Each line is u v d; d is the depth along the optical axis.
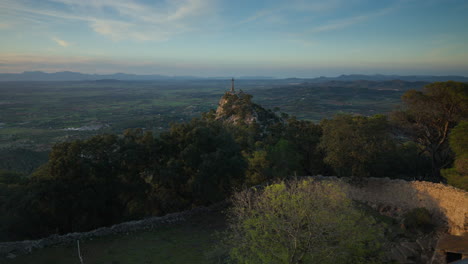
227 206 31.19
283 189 18.08
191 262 19.61
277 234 16.25
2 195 28.89
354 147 31.27
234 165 32.94
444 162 40.59
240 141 49.16
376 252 18.44
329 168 47.78
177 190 35.38
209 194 32.12
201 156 31.50
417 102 39.91
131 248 21.50
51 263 18.30
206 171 31.00
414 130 42.19
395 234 22.80
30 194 26.16
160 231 25.02
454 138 28.86
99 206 29.11
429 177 39.59
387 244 20.59
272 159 41.47
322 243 15.59
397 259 18.58
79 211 28.05
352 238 15.88
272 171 39.56
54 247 20.45
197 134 33.03
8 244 19.33
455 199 23.44
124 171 31.59
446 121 38.91
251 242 16.58
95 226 29.56
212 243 22.70
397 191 28.28
